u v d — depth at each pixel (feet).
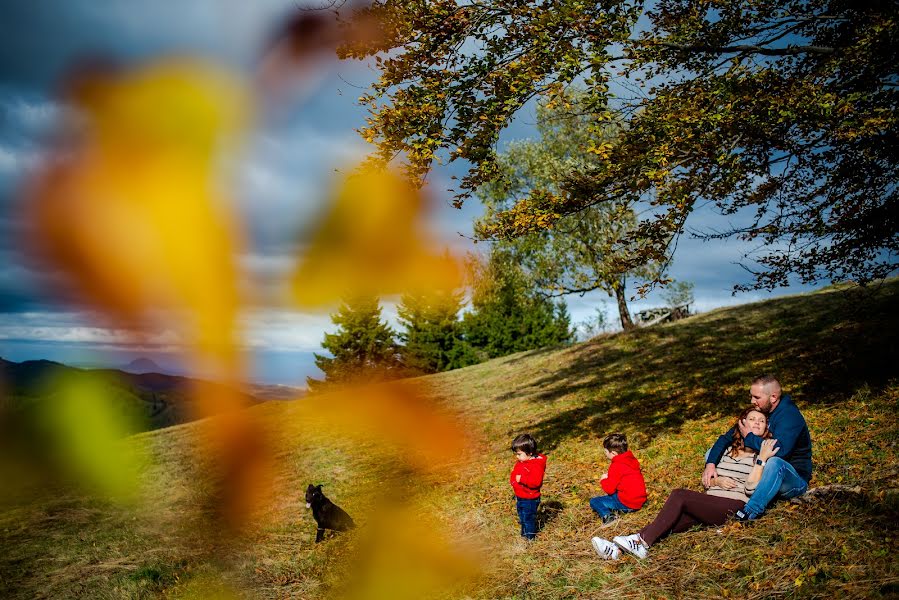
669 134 21.38
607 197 24.49
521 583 17.08
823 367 34.40
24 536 29.86
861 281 25.31
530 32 21.34
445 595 17.24
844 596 12.91
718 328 57.11
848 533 15.26
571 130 63.00
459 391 61.41
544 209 25.00
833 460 20.70
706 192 22.25
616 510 20.52
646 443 29.96
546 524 21.38
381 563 20.36
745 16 25.36
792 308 56.54
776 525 16.52
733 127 20.66
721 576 14.99
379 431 47.39
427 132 20.83
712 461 18.58
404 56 20.44
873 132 20.42
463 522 23.35
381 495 30.22
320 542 24.53
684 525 17.49
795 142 22.43
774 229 24.58
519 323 117.19
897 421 23.11
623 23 21.77
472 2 21.59
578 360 62.13
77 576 24.13
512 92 21.16
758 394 18.15
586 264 67.10
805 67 24.90
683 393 38.78
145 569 23.62
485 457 34.81
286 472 38.70
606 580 16.21
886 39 20.66
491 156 21.98
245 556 24.02
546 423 40.09
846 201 24.50
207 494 34.73
